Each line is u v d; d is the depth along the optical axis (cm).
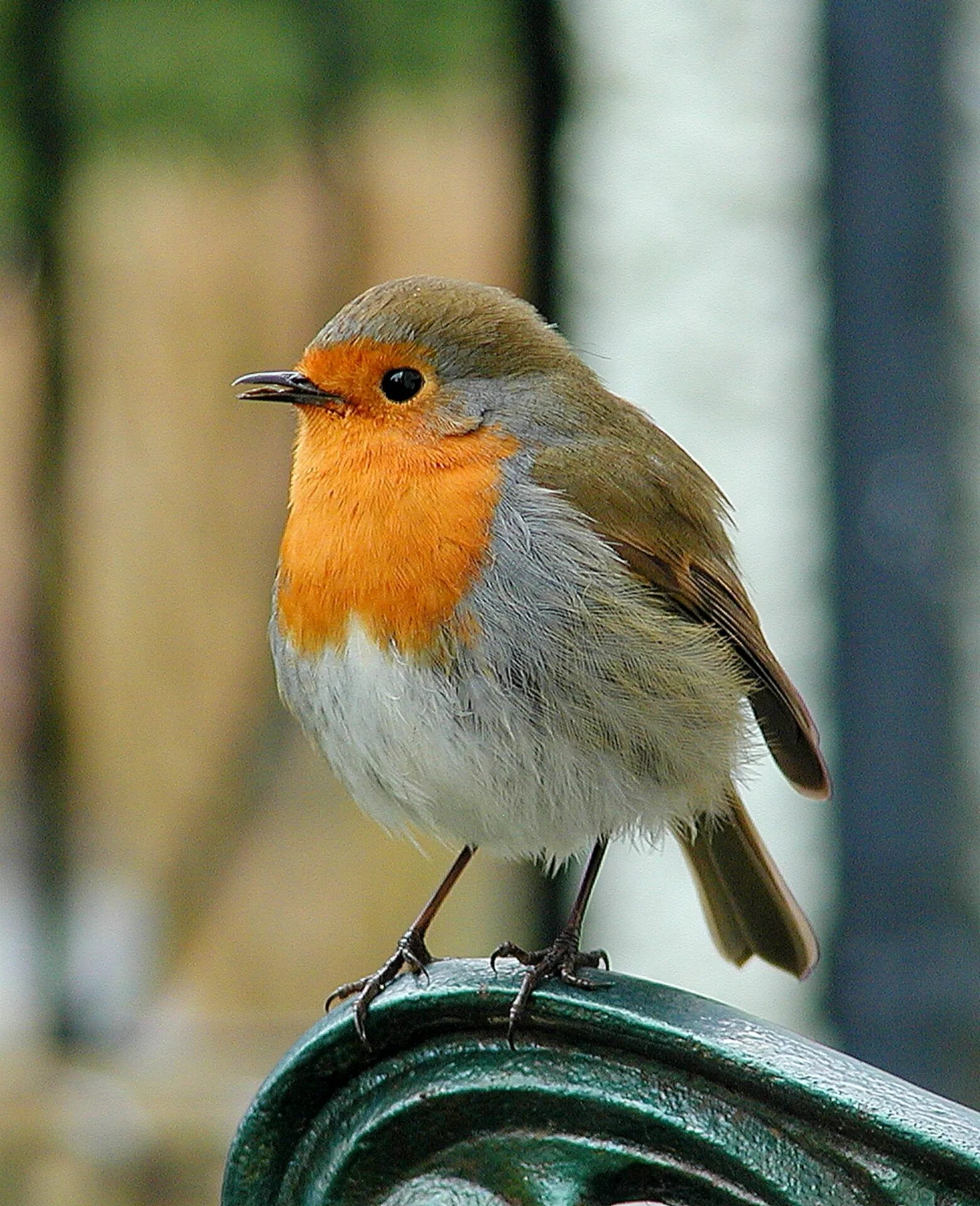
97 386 1266
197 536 1401
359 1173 509
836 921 1005
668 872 1076
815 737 771
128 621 1391
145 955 1324
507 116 1140
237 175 1116
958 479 1011
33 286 1155
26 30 1004
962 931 995
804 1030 1053
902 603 1007
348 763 707
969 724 1005
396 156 1247
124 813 1377
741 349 1043
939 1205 442
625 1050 478
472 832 712
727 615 762
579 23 1069
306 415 700
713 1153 464
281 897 1420
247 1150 521
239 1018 1357
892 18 1011
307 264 1316
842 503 1020
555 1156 486
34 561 1187
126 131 1035
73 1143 1088
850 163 1022
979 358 1016
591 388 748
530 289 1089
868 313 1018
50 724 1196
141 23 1010
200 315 1340
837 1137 452
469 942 1446
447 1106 496
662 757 707
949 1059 989
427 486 680
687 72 1052
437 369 693
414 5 1041
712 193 1045
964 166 1016
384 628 673
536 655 680
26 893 1241
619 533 717
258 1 1016
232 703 1401
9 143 1032
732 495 1029
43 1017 1189
